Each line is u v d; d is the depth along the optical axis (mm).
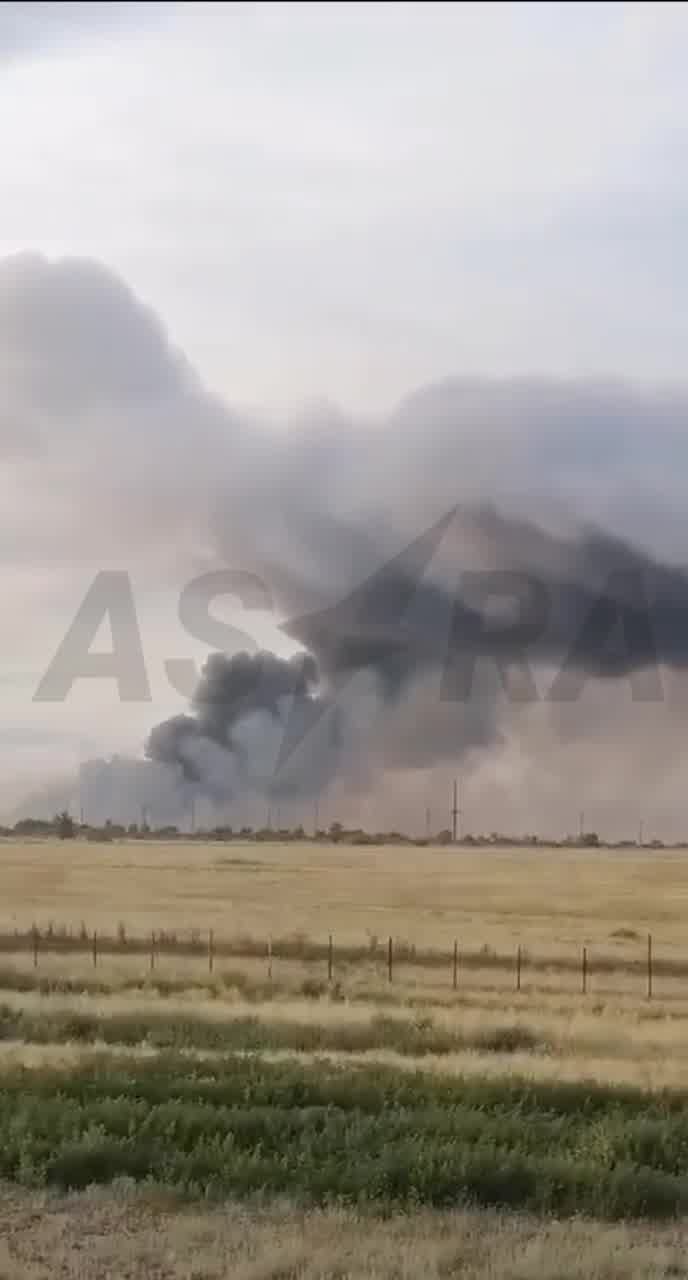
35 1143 16594
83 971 47594
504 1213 15000
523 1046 31391
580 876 124188
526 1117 19844
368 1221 14250
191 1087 21156
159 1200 14805
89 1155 16000
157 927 67562
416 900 94188
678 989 47594
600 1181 15602
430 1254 12859
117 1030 31594
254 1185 15539
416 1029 32406
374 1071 23703
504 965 54594
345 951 58188
